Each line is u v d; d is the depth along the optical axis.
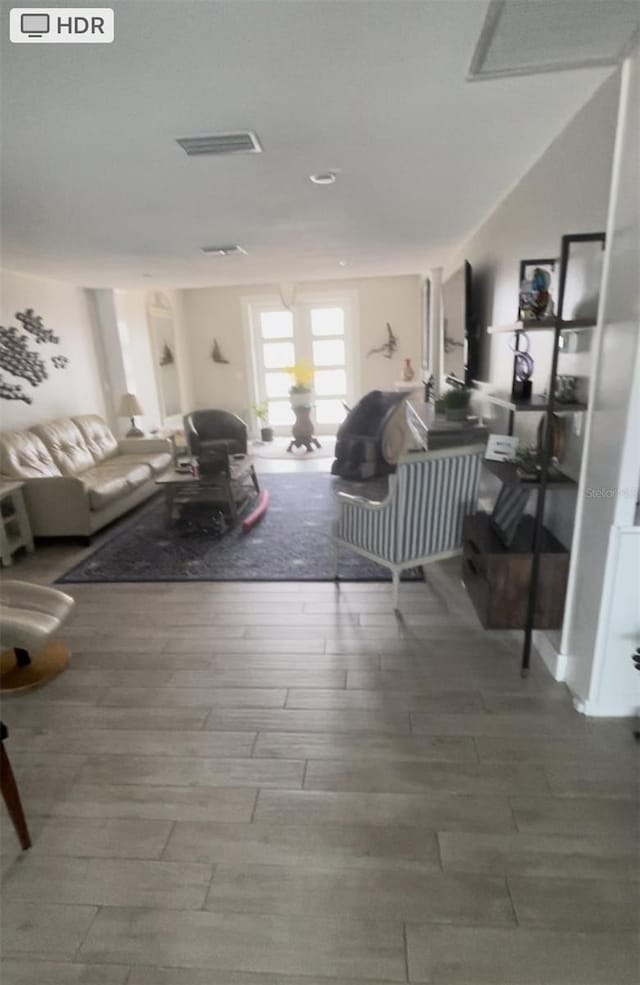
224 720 2.10
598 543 1.90
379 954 1.28
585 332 2.02
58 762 1.92
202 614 2.95
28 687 2.30
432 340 5.95
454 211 3.36
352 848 1.55
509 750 1.89
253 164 2.33
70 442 4.90
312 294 7.58
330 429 8.13
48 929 1.37
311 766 1.86
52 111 1.77
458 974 1.24
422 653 2.49
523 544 2.29
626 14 1.35
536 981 1.22
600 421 1.86
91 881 1.49
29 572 3.63
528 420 2.77
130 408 5.79
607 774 1.78
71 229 3.32
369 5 1.28
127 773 1.86
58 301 5.23
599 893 1.40
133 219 3.15
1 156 2.13
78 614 3.00
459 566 3.43
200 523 4.28
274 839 1.59
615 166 1.69
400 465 2.56
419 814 1.65
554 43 1.50
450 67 1.61
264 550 3.82
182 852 1.57
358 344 7.66
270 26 1.35
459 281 3.98
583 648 2.05
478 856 1.51
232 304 7.78
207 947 1.32
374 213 3.31
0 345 4.39
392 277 7.36
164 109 1.79
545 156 2.38
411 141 2.18
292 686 2.29
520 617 2.24
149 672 2.43
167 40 1.39
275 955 1.29
